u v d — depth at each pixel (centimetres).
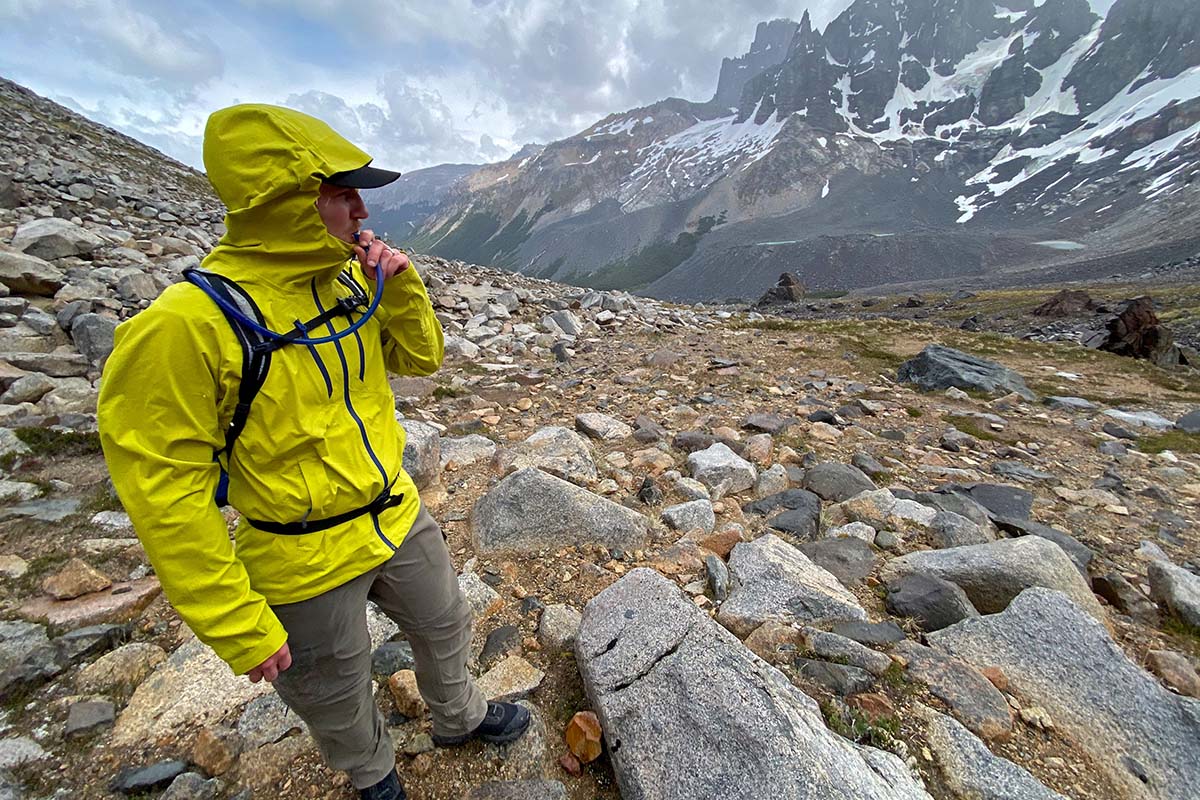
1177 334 4300
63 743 281
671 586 349
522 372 1023
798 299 8019
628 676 299
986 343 1496
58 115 2422
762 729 255
